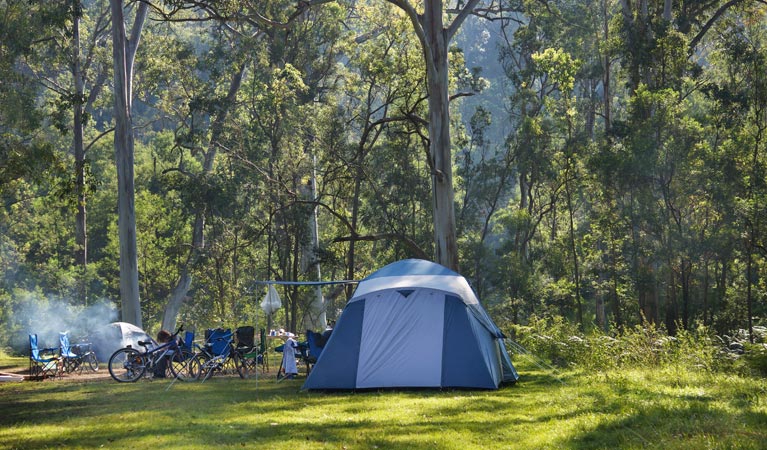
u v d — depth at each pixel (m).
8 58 30.69
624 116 41.56
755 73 31.73
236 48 43.28
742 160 30.83
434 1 26.61
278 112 36.81
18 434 9.89
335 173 36.81
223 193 39.25
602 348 18.28
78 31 41.94
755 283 33.94
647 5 39.53
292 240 39.88
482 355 14.12
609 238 33.94
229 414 11.27
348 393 13.81
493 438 8.83
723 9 37.97
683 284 32.28
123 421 10.82
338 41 42.53
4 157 27.16
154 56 42.56
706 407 9.83
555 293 38.50
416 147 40.59
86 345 22.44
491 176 41.97
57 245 53.31
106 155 61.94
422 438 8.89
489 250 41.12
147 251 51.06
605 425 8.95
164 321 43.91
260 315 41.28
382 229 39.94
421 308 14.42
